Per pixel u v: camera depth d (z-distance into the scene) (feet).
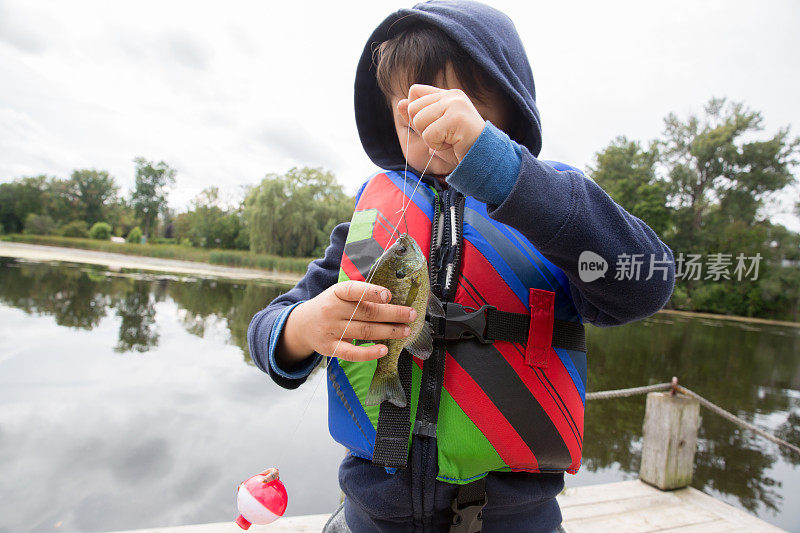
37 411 19.19
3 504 12.94
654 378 32.58
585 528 8.88
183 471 14.96
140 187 209.46
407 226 3.87
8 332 31.78
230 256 133.18
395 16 4.48
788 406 28.68
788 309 30.50
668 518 9.39
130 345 30.58
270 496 3.17
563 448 3.39
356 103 5.19
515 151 2.92
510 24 4.38
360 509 3.53
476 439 3.17
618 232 2.99
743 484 18.54
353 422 3.53
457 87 3.98
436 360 3.28
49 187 198.90
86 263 104.06
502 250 3.56
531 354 3.35
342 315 3.07
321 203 128.06
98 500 13.25
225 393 22.47
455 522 3.18
